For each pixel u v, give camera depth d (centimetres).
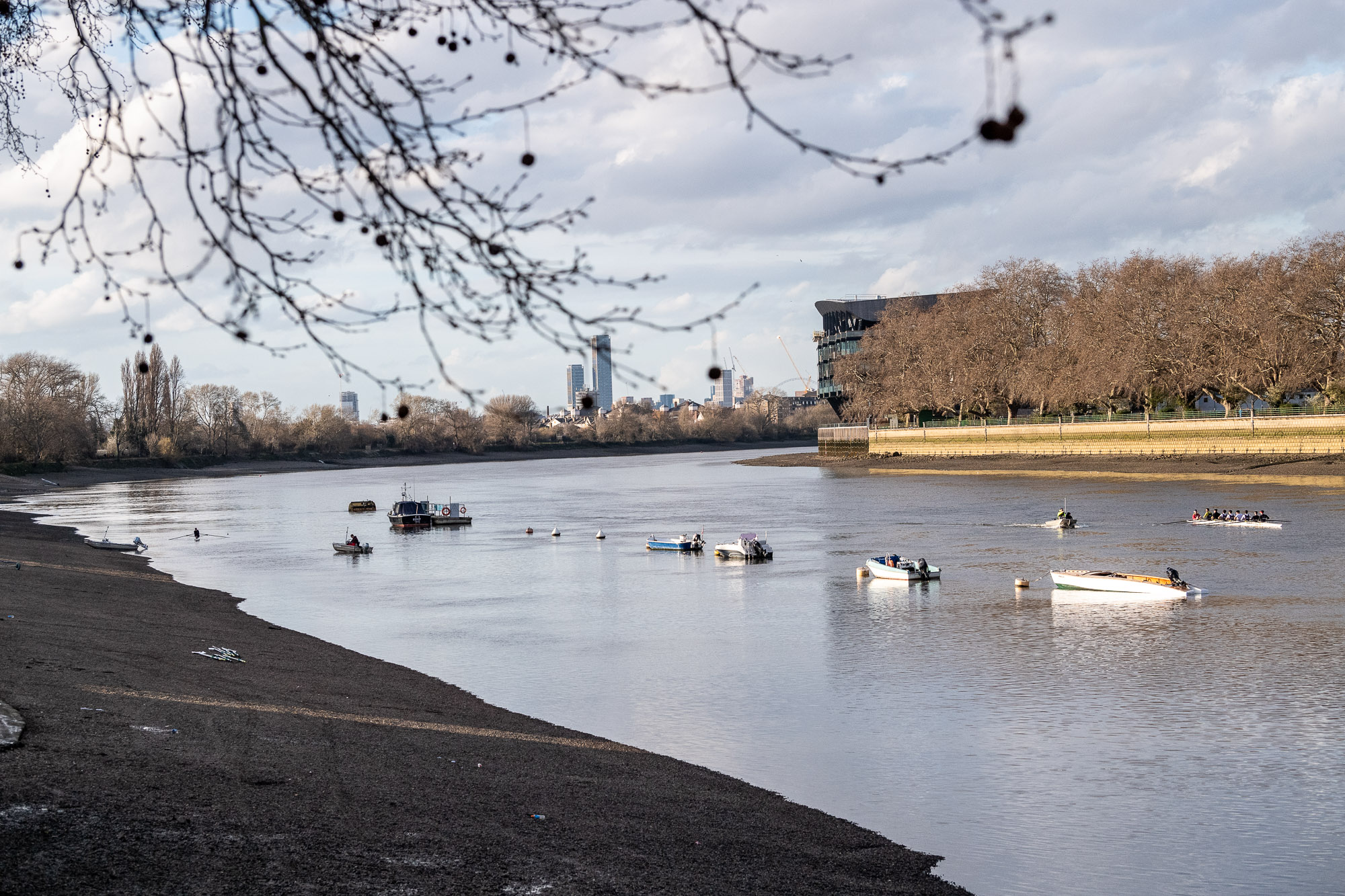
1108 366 14425
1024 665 3959
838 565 6925
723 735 3148
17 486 17812
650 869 2000
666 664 4122
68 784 2020
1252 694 3459
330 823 2033
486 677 3912
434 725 3014
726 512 11344
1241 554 6619
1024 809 2531
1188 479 13125
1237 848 2302
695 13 505
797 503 12244
